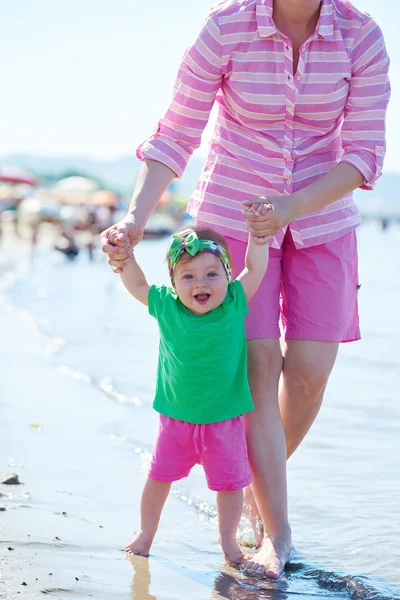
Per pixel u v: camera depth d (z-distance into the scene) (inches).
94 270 1045.8
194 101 147.6
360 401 270.7
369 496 178.1
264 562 137.2
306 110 145.5
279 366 148.3
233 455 138.6
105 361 344.8
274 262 149.6
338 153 153.2
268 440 144.2
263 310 146.7
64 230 1306.6
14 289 728.3
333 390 289.3
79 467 192.9
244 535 157.6
